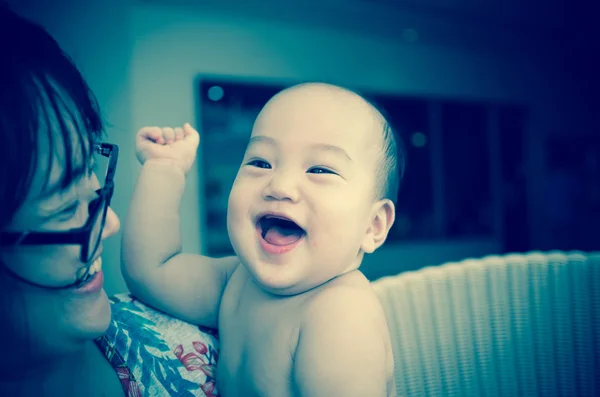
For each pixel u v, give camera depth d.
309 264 0.66
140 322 0.73
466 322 1.11
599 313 1.09
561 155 6.82
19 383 0.58
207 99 4.64
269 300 0.71
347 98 0.73
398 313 1.09
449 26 5.18
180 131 0.83
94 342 0.68
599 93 7.06
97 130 0.61
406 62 5.61
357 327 0.62
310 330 0.63
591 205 6.85
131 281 0.75
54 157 0.52
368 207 0.71
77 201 0.55
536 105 6.57
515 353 1.10
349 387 0.59
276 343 0.66
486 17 4.97
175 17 4.28
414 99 5.80
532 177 6.54
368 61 5.38
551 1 4.62
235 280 0.79
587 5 4.78
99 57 2.20
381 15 4.77
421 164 5.91
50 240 0.52
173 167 0.78
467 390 1.08
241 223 0.68
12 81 0.49
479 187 6.28
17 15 0.56
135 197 0.76
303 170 0.67
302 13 4.66
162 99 4.20
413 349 1.08
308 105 0.69
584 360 1.08
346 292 0.66
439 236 5.99
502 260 1.16
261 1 4.30
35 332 0.54
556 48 6.27
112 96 2.24
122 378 0.65
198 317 0.78
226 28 4.55
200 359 0.73
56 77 0.54
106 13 2.20
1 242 0.50
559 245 6.46
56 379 0.60
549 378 1.08
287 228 0.70
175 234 0.78
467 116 6.23
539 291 1.13
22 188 0.49
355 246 0.69
